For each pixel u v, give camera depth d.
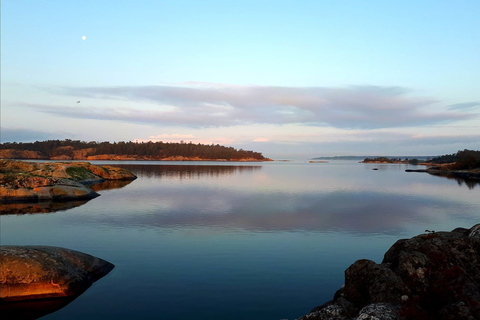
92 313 8.77
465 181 61.50
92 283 10.66
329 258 13.56
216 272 11.80
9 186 29.84
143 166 126.25
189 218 22.14
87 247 14.86
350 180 62.66
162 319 8.51
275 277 11.41
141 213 23.95
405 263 7.32
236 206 27.86
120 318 8.53
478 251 7.62
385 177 73.56
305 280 11.16
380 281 6.97
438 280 6.82
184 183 51.09
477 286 6.86
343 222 21.25
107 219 21.53
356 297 7.42
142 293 10.01
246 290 10.30
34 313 8.73
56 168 43.41
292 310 9.06
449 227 20.06
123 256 13.59
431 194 38.81
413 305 6.15
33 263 9.73
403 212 25.52
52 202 29.03
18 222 20.41
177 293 10.04
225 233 17.80
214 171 93.19
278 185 49.47
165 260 13.09
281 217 22.86
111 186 44.50
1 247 10.12
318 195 36.81
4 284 9.15
